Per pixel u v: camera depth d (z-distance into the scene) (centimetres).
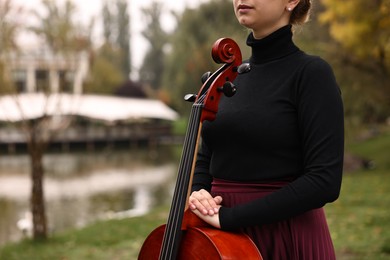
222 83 165
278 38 168
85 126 4438
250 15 166
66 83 1065
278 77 166
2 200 1750
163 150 3794
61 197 1783
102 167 2714
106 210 1535
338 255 599
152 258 173
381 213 877
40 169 906
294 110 163
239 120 166
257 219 157
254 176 167
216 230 163
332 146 155
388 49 1209
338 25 1213
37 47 1055
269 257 167
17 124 927
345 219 840
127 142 4197
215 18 3691
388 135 2656
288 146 163
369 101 1560
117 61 5603
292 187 155
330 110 157
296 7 172
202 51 3544
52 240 894
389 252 600
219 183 175
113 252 781
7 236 1190
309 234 168
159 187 2000
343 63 1436
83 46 1084
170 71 3997
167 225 162
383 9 1110
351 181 1459
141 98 5156
